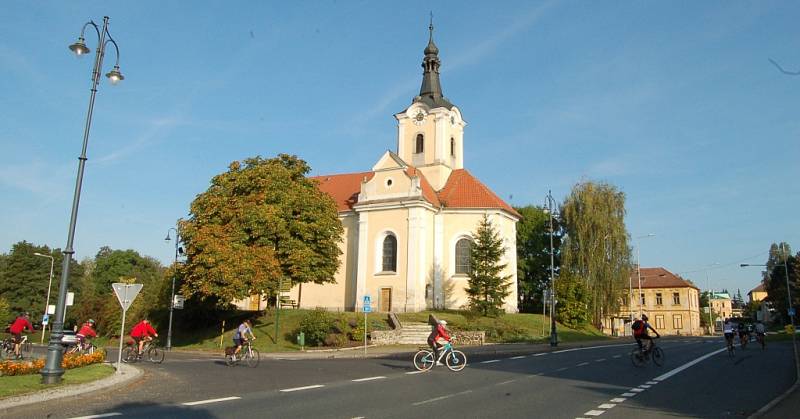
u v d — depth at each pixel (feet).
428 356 71.51
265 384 55.52
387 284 163.63
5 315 239.09
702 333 326.24
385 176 171.01
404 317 143.33
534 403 43.39
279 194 139.54
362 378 60.75
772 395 49.03
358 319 129.90
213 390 50.96
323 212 147.23
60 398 45.29
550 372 67.67
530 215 227.61
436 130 185.16
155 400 44.88
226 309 153.69
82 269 323.16
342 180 200.85
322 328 119.34
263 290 128.67
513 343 131.44
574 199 199.41
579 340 148.97
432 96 191.83
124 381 55.57
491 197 174.19
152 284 190.49
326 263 146.82
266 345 120.67
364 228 170.50
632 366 76.79
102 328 208.33
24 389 48.03
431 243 169.37
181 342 144.87
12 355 97.14
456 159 192.75
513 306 174.60
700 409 41.37
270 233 135.23
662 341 175.32
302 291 181.68
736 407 42.42
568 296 179.11
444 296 167.12
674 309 328.29
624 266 190.19
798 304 262.67
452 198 174.81
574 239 196.13
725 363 82.89
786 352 110.83
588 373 66.85
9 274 289.74
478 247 156.56
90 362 71.92
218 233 131.75
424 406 41.50
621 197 196.95
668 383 57.41
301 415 37.60
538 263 221.87
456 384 55.11
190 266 133.28
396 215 166.50
